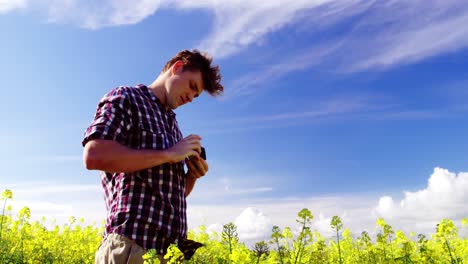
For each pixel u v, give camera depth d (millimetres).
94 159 2059
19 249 9289
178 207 2369
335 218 6035
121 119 2229
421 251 5406
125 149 2125
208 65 2730
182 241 2383
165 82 2637
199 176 2686
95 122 2176
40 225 11578
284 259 4996
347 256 7449
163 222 2248
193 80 2623
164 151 2248
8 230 10125
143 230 2172
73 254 10047
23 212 9695
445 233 5262
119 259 2104
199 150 2525
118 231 2156
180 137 2744
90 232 11945
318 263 6172
